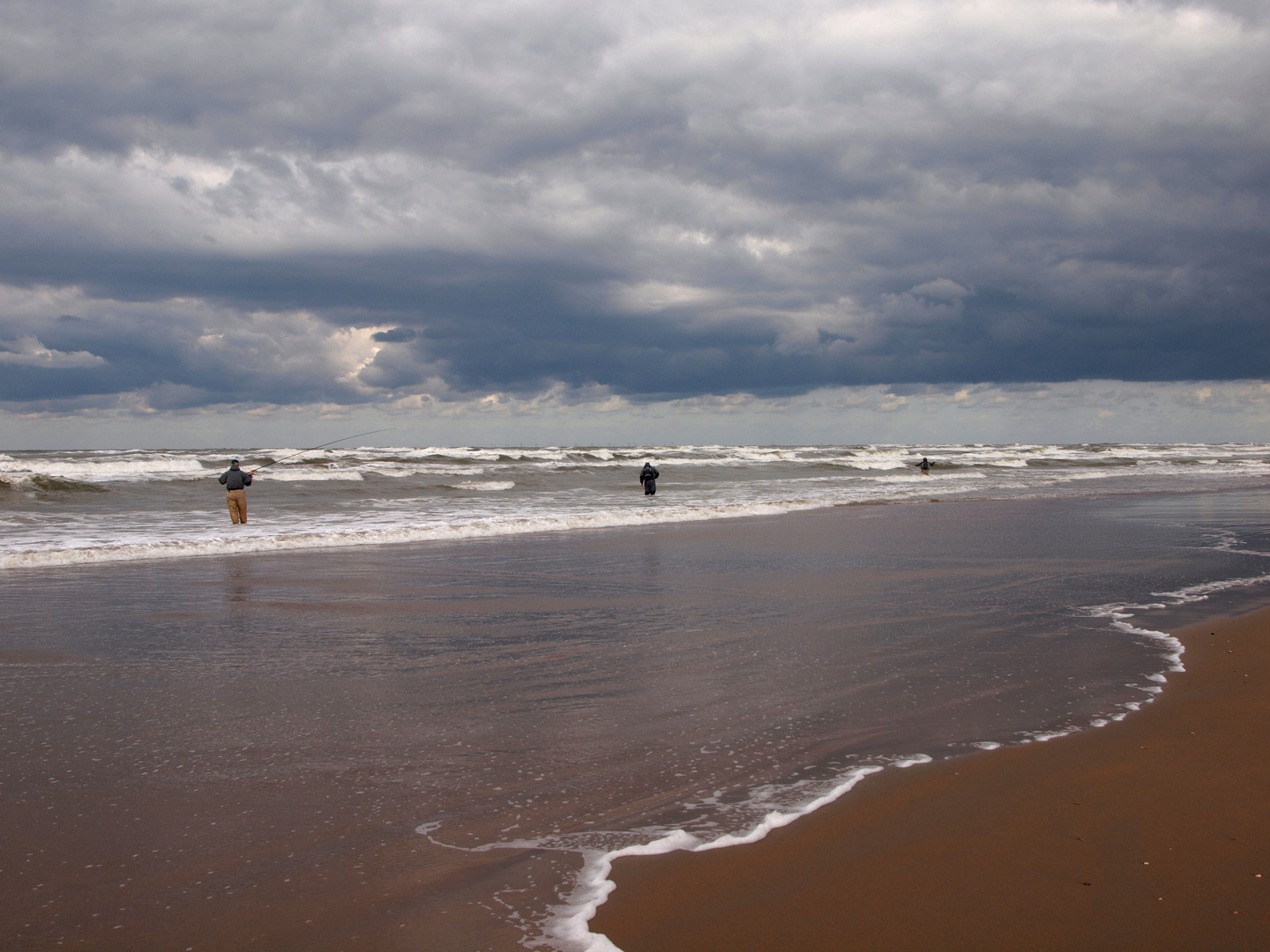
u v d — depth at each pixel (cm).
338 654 661
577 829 332
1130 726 457
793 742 441
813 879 289
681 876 292
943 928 256
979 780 380
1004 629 732
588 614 823
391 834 329
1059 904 270
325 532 1636
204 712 504
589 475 4091
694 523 1878
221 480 1805
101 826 338
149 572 1148
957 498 2702
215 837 328
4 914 267
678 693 542
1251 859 299
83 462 4050
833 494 2917
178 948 248
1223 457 7294
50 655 659
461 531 1655
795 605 867
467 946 248
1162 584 980
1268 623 739
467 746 440
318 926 260
